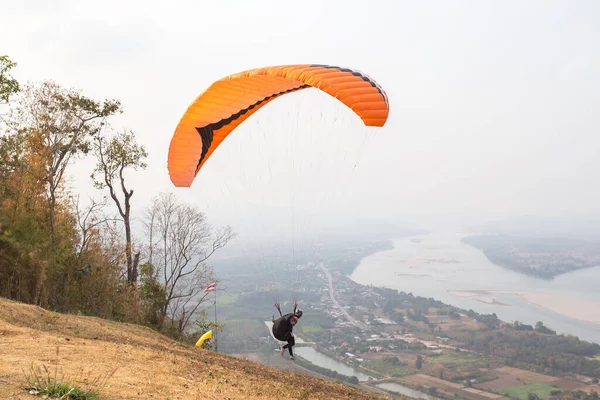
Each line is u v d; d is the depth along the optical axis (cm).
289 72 1097
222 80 1196
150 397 789
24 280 2138
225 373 1248
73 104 2714
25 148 2427
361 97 1027
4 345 1018
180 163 1369
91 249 2700
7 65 2194
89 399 683
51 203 2475
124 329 1745
